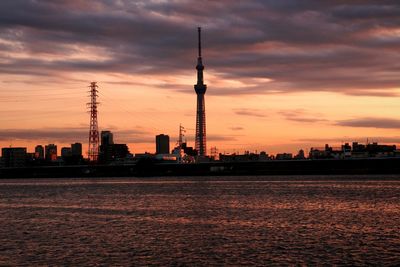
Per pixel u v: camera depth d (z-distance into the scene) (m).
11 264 86.81
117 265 85.50
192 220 138.25
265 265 84.31
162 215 151.75
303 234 111.75
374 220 133.62
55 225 132.50
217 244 101.56
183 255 92.19
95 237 111.56
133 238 109.69
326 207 170.25
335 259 87.69
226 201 198.25
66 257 91.50
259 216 145.25
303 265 84.06
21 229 125.94
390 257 88.81
